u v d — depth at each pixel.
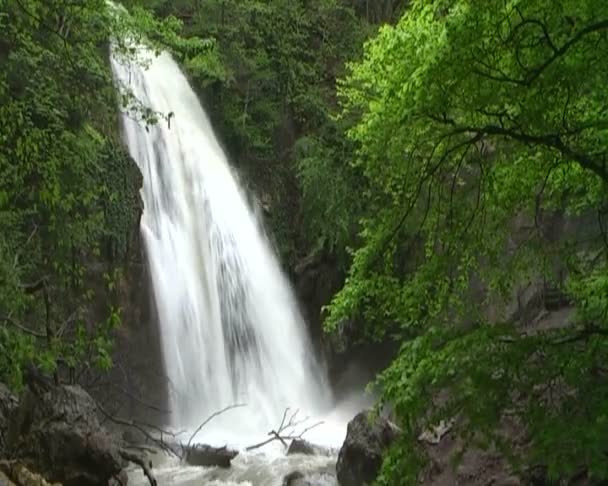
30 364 11.16
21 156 11.01
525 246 8.61
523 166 7.88
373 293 8.41
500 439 6.41
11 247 12.27
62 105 14.72
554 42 6.55
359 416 13.06
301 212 23.64
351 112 22.12
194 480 13.44
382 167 8.80
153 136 20.55
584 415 5.87
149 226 19.25
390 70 7.54
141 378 17.31
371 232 8.91
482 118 7.49
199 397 18.77
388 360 21.53
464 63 6.47
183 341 18.89
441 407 6.53
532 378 6.17
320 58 26.61
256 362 20.83
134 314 17.41
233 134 23.89
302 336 22.30
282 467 14.27
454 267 9.23
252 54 25.34
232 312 20.78
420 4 7.61
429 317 8.35
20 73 13.73
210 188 21.86
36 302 13.68
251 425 19.22
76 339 10.65
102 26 15.14
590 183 8.26
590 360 6.12
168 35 18.52
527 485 9.26
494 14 6.31
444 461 10.97
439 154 7.96
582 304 7.84
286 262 23.09
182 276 19.61
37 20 11.62
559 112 7.11
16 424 10.66
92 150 15.21
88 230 15.18
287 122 25.34
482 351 6.32
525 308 13.70
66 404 11.33
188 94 23.27
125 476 11.84
